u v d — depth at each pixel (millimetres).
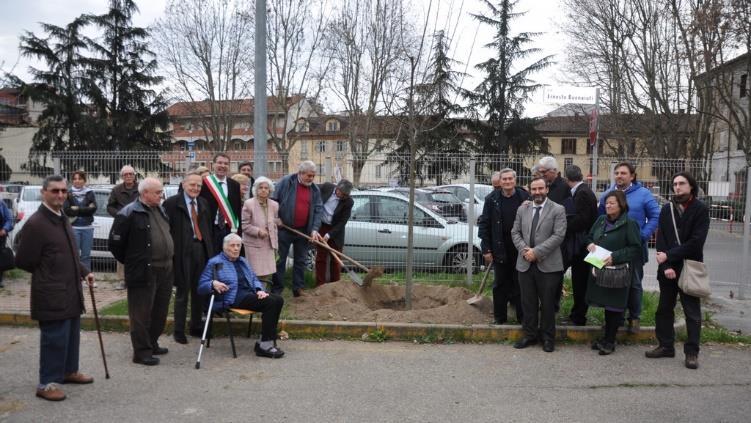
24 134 38531
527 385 5254
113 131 36406
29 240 4633
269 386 5145
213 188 7109
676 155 26453
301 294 7961
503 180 6918
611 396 4996
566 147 58812
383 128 33844
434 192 10312
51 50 36344
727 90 24031
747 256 9039
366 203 9828
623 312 6293
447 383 5285
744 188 9727
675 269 5938
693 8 22734
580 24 28609
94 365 5664
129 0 38094
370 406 4711
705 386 5273
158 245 5766
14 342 6371
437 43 10180
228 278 6012
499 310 6996
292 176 7957
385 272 9891
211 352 6152
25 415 4434
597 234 6277
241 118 49875
